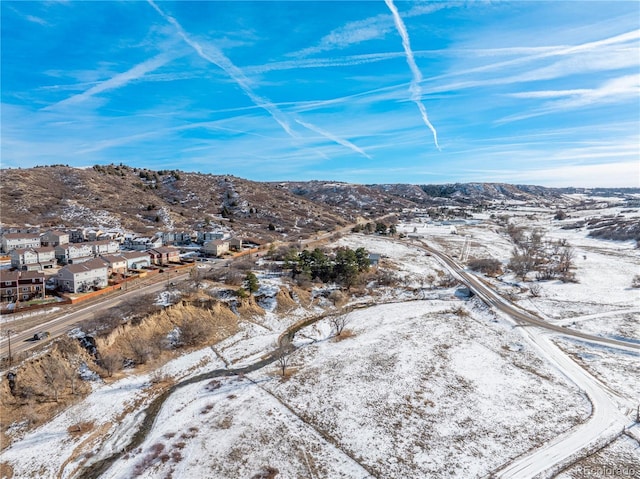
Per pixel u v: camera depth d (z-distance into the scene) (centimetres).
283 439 3584
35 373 4112
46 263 7756
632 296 7769
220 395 4322
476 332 6172
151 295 6275
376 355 5294
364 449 3466
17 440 3456
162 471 3173
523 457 3338
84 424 3741
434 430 3728
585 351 5434
